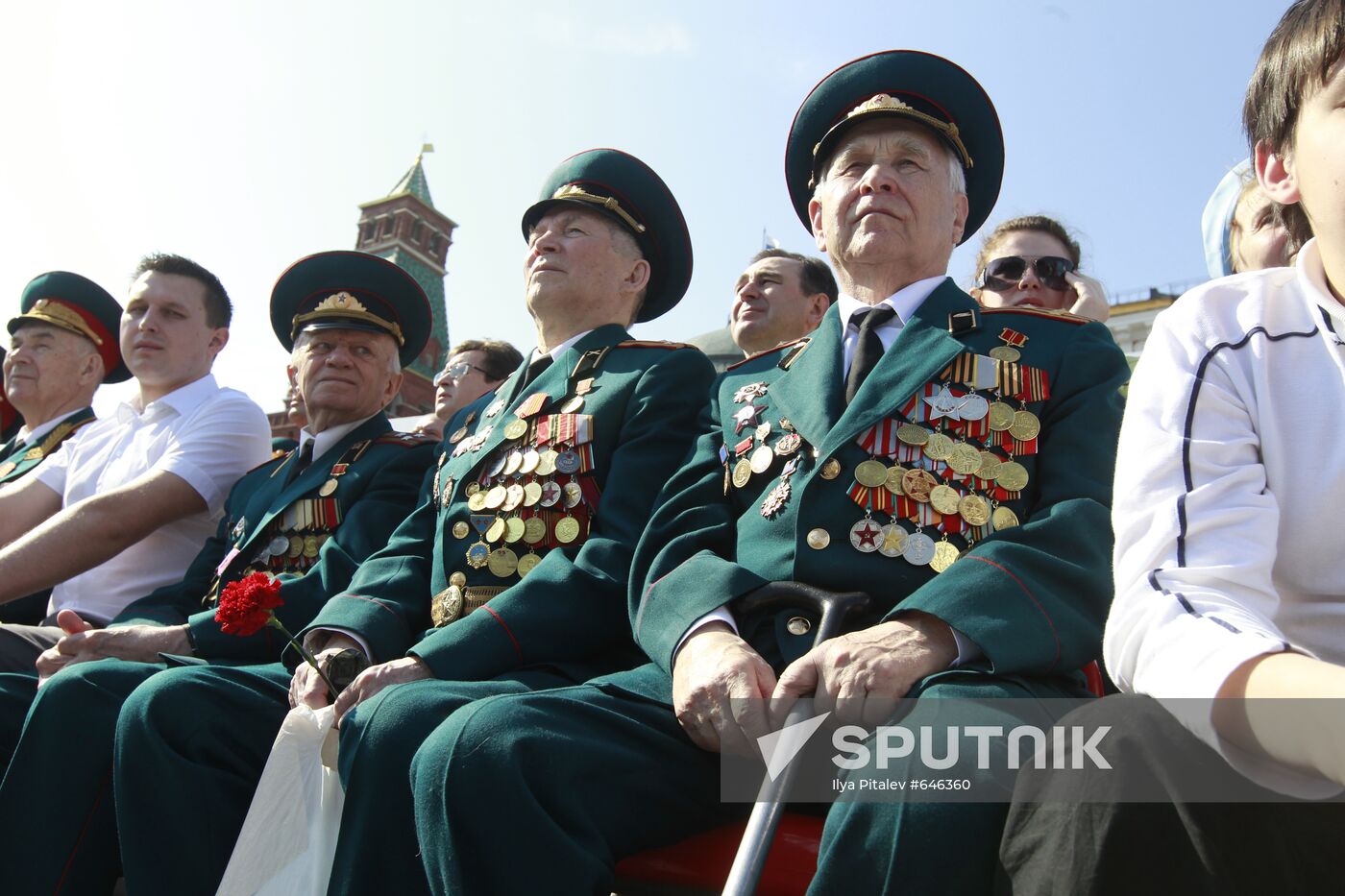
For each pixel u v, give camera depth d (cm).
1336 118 140
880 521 213
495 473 290
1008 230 385
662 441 280
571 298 325
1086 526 194
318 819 219
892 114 256
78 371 517
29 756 258
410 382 2402
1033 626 175
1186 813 112
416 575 286
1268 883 111
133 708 245
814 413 230
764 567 215
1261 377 144
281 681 262
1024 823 126
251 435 410
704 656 193
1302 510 139
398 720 203
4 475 486
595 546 255
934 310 241
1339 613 137
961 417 221
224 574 344
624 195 341
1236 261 295
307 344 378
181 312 432
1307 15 149
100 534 364
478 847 175
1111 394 222
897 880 140
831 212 259
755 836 153
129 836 238
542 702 191
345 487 345
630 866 192
